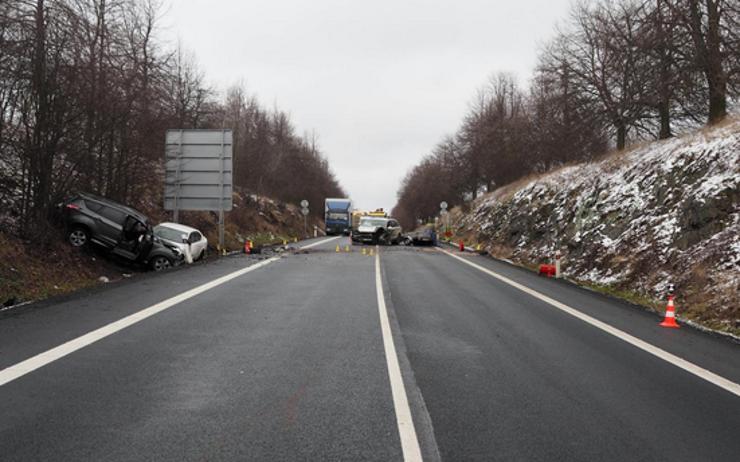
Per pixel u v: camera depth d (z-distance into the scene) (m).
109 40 17.94
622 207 21.34
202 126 39.62
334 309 11.22
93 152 19.05
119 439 4.54
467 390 6.05
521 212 35.06
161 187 28.50
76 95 16.06
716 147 18.12
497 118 63.72
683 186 18.38
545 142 44.69
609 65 30.59
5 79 14.74
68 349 7.40
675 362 7.50
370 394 5.84
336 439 4.63
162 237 21.09
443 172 84.19
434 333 9.09
